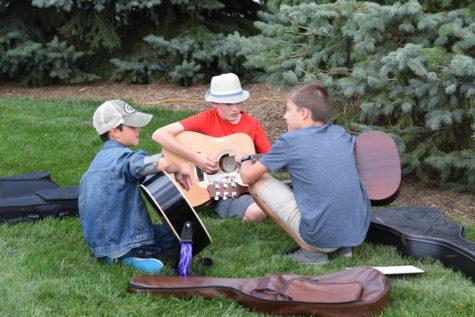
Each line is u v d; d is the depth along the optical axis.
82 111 8.41
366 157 4.11
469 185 5.55
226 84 4.98
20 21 10.11
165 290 3.42
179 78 9.84
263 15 6.61
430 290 3.56
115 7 9.90
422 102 5.16
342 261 3.99
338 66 5.79
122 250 3.83
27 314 3.24
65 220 4.67
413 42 5.29
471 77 4.91
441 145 5.73
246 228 4.68
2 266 3.83
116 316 3.25
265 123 7.85
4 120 7.77
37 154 6.48
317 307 3.19
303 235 3.93
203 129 5.07
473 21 5.11
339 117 5.94
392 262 4.03
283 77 5.87
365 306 3.17
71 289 3.50
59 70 10.16
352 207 3.88
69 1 9.30
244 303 3.34
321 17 5.57
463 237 4.28
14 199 4.66
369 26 5.12
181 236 3.64
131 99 9.35
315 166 3.86
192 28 10.12
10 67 10.22
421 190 5.75
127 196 3.83
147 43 10.38
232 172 5.00
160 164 3.69
